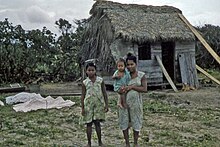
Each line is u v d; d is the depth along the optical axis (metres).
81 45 22.62
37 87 20.58
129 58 6.98
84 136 8.42
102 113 7.34
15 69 23.72
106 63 19.05
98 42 19.94
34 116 11.00
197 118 10.77
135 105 6.93
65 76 25.50
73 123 9.98
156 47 19.48
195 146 7.48
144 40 18.44
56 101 13.38
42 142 7.83
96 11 20.39
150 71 19.27
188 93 16.98
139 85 6.97
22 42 26.66
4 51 23.55
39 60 25.58
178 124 9.91
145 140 7.93
